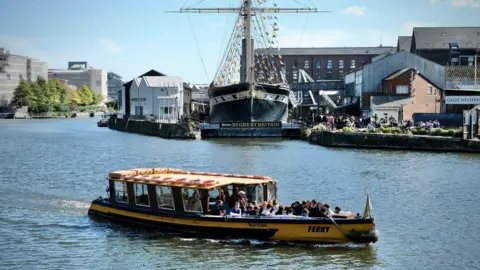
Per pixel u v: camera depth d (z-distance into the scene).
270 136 103.19
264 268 28.28
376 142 77.94
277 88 107.25
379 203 41.38
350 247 30.89
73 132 133.00
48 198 44.12
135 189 35.50
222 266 28.59
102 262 29.44
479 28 151.12
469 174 53.38
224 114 109.44
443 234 33.53
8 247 31.86
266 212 32.16
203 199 32.84
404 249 30.89
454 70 117.75
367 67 119.56
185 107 165.88
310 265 28.59
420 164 60.47
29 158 72.06
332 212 32.12
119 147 86.50
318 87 152.25
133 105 151.12
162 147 84.81
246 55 114.62
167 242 32.31
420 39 149.12
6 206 41.16
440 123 90.88
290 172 55.53
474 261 29.22
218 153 74.00
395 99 103.50
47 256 30.41
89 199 43.88
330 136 81.81
